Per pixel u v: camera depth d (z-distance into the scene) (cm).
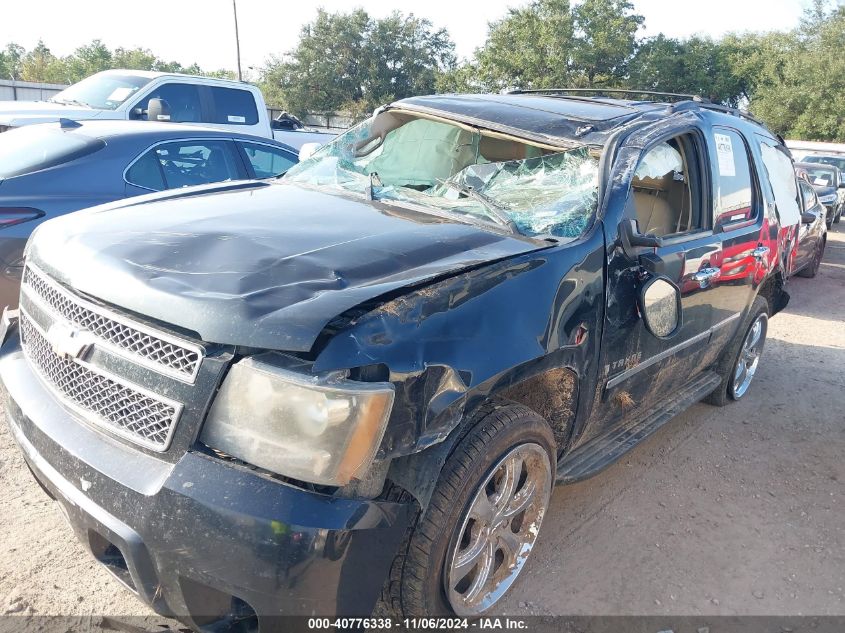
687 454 437
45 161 489
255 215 288
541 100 391
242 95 976
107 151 514
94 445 217
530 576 303
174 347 207
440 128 377
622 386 326
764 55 4456
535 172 330
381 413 199
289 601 192
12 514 311
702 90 4312
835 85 4138
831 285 1071
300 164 402
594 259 285
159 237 253
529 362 249
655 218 361
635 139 335
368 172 373
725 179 406
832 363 649
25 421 239
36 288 262
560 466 318
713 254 381
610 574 311
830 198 1680
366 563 202
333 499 197
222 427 201
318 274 228
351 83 5097
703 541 344
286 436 194
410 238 269
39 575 273
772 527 363
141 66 6081
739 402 531
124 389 214
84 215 288
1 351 278
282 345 195
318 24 4931
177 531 194
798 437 477
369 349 202
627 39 4125
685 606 295
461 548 256
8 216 438
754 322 495
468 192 321
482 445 238
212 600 201
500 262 253
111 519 204
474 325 230
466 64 4362
